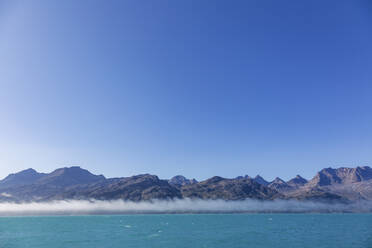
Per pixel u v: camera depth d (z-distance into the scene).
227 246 105.25
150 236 140.50
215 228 193.50
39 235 151.25
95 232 166.50
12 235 153.00
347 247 100.00
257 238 128.50
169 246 106.56
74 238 134.25
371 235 138.75
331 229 178.50
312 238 127.06
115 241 121.56
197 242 116.19
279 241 116.94
